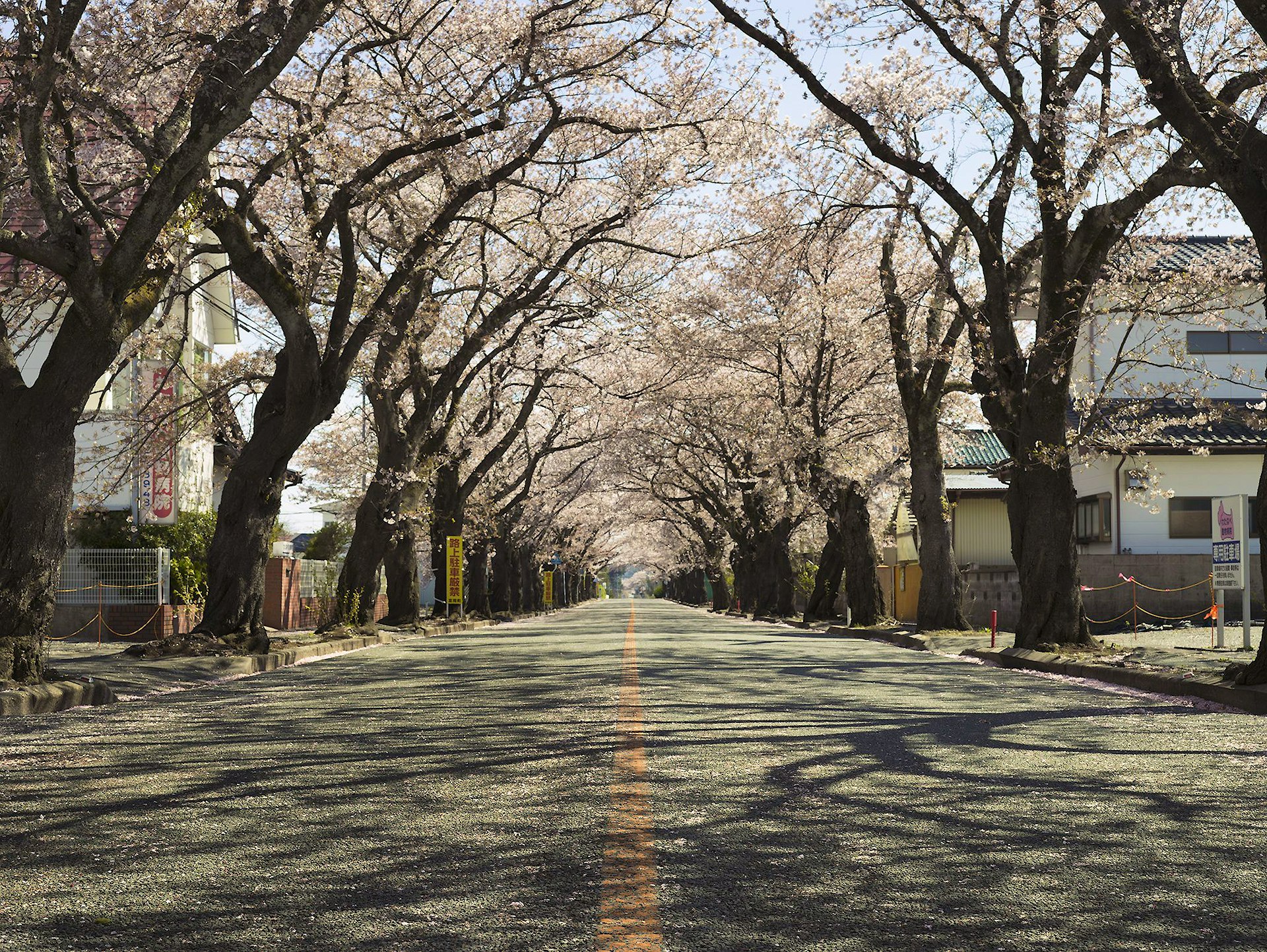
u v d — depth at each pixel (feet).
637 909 12.84
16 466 37.04
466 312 102.22
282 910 12.88
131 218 37.96
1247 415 54.24
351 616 79.92
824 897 13.35
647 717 30.35
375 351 89.71
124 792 20.18
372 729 28.58
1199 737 26.91
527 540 179.93
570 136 77.92
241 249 53.36
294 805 18.95
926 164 58.08
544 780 21.09
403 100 58.80
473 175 67.72
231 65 38.88
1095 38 51.34
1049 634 55.16
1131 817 17.80
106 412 83.46
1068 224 56.03
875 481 94.94
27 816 18.13
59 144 42.09
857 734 27.12
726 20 57.26
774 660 54.39
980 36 54.85
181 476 99.45
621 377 129.39
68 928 12.17
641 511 237.86
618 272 95.20
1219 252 92.27
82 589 74.13
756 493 126.41
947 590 80.28
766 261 79.92
